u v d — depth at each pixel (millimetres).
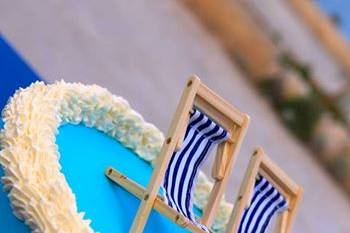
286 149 10586
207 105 3498
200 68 9844
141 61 8453
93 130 3924
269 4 12188
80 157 3627
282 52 11906
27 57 6680
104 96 3939
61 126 3678
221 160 3701
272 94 11203
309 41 12484
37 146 3225
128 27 8719
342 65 12625
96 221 3293
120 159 3932
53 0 7566
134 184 3633
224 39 10914
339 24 12852
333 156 11352
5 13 6836
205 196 4289
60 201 3035
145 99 7855
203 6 10852
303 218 9469
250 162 3744
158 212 3607
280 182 4023
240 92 10508
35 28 7016
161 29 9508
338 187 11070
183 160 3559
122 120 4043
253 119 10312
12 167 3064
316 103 11750
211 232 3699
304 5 12773
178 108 3365
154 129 4211
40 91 3615
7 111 3387
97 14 8266
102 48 7859
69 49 7258
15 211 3006
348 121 12023
